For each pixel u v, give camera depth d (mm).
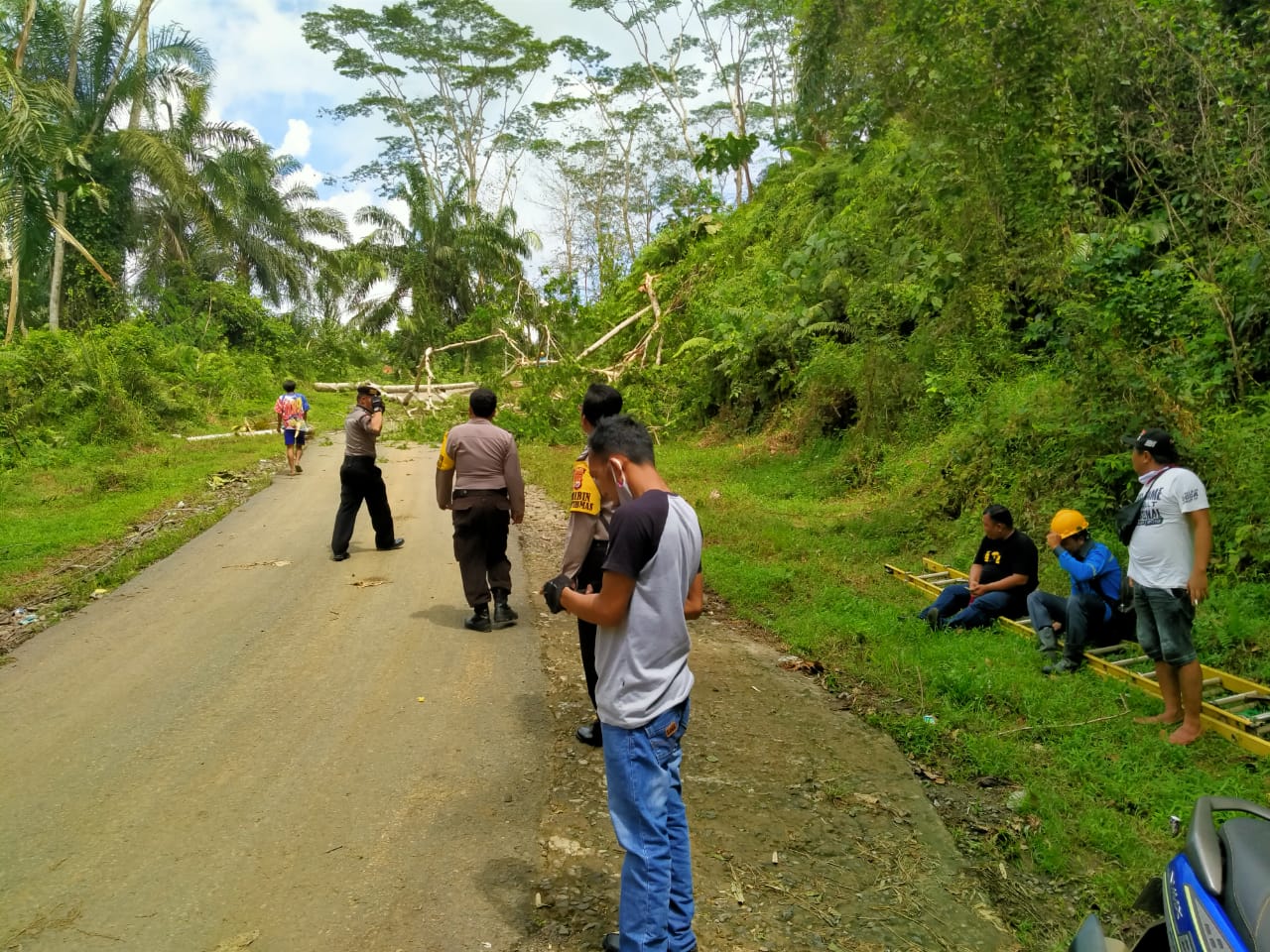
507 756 4457
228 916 3168
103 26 23391
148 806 3896
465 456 6266
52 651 5855
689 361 17219
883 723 5035
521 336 21656
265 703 5031
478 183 47469
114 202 24922
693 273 20156
